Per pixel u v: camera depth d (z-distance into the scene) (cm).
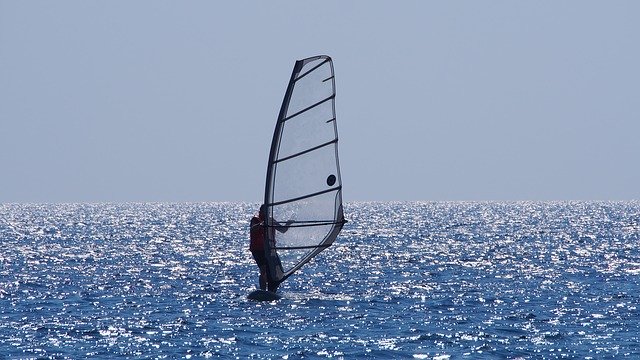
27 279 15900
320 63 10569
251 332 9594
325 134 10594
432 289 13975
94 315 10969
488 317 10775
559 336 9494
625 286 14600
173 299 12544
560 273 17225
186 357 8400
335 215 10625
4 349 8762
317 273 17050
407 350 8688
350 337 9319
